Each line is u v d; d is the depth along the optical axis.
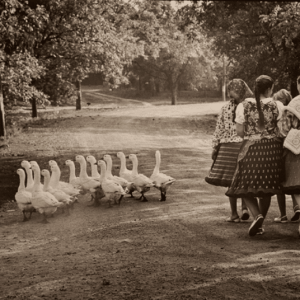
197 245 6.09
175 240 6.40
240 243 6.06
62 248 6.55
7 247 6.94
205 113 35.44
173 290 4.48
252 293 4.34
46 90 35.34
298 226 6.77
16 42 27.83
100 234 7.16
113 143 19.84
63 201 8.83
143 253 5.87
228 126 6.89
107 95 88.25
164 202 9.27
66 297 4.47
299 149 5.95
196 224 7.27
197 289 4.48
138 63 70.19
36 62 27.45
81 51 32.91
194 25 27.30
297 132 6.00
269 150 6.04
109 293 4.50
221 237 6.43
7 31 24.53
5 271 5.56
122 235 6.93
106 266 5.41
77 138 21.88
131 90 90.88
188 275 4.89
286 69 26.27
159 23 49.84
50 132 24.70
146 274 5.01
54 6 30.55
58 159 16.58
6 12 24.16
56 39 32.72
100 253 6.04
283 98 7.39
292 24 21.88
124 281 4.82
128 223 7.71
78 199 10.62
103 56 34.56
